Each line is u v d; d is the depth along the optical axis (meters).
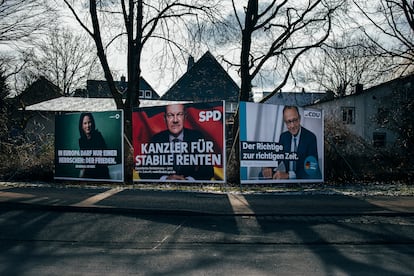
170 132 15.36
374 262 7.02
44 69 38.69
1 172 19.11
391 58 22.30
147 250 7.80
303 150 16.05
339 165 18.89
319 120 16.48
